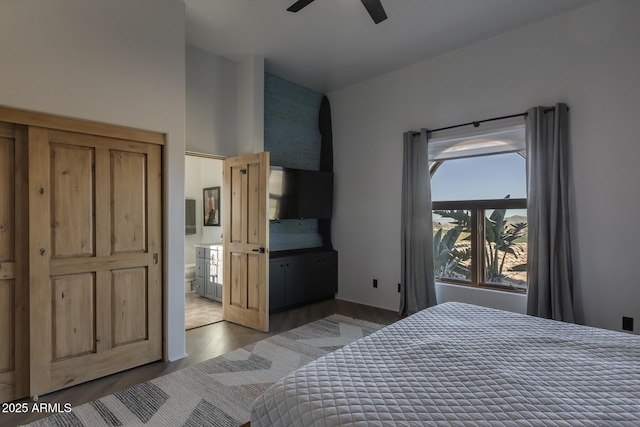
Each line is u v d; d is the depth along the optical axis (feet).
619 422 3.50
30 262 7.54
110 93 8.57
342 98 16.94
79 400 7.52
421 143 13.60
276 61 13.98
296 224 16.67
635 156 9.61
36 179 7.62
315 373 4.57
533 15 10.80
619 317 9.83
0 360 7.32
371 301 15.69
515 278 12.27
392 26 11.37
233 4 10.12
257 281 12.45
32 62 7.45
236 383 8.30
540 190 10.65
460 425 3.46
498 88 12.05
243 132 13.73
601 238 10.11
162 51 9.59
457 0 9.97
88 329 8.40
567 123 10.58
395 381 4.35
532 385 4.24
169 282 9.73
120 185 8.95
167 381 8.40
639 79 9.54
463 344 5.56
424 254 13.53
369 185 15.79
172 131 9.78
